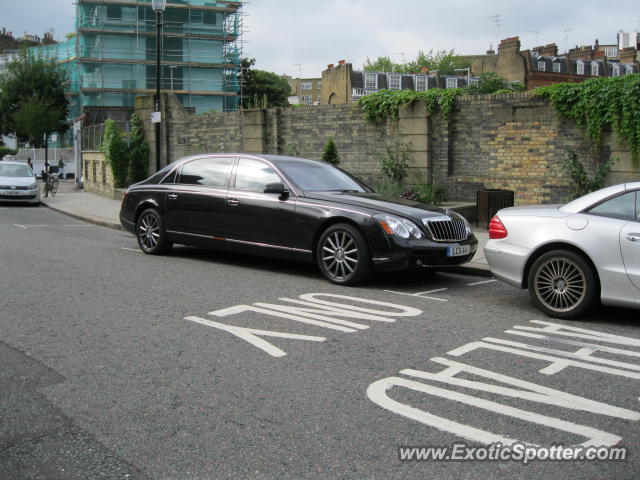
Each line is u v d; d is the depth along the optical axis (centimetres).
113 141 2303
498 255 695
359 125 1705
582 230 636
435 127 1564
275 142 1909
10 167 2311
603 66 7575
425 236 790
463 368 485
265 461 333
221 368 481
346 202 830
